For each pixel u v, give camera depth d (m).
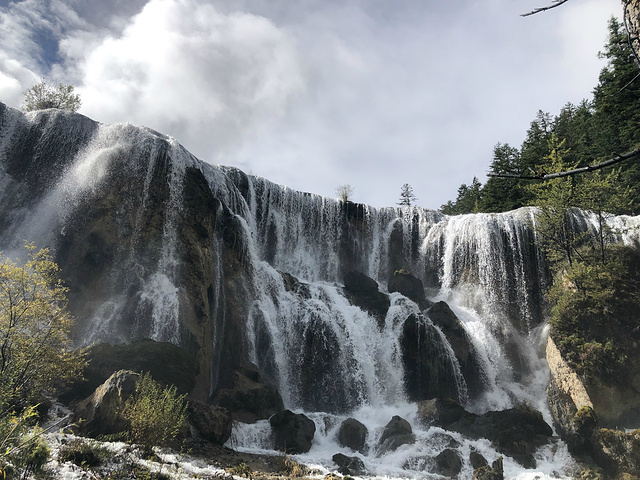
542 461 18.33
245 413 20.36
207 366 23.17
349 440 19.62
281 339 27.55
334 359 26.83
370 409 24.41
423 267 38.84
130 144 27.31
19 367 12.21
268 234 37.16
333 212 40.44
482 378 28.72
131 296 23.08
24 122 28.20
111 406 14.13
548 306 32.56
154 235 25.09
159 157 27.31
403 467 17.45
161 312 22.59
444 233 38.41
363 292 32.22
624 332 22.12
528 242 34.47
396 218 41.19
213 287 26.89
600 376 20.67
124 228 24.66
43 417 13.83
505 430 19.36
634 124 38.72
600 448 17.39
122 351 17.73
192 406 16.61
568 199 28.88
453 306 34.09
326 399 25.75
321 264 38.59
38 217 25.41
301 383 26.19
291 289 30.92
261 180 38.06
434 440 18.86
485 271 34.78
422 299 33.09
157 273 24.00
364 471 16.28
